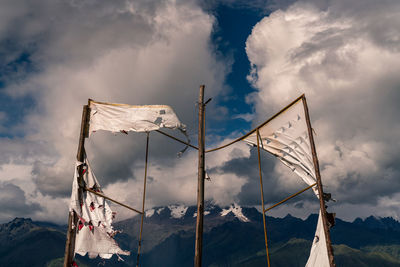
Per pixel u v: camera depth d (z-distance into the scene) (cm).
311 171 1698
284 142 1833
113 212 1647
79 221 1560
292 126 1808
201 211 1869
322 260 1502
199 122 2064
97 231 1583
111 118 1812
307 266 1588
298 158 1772
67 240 1523
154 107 1869
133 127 1817
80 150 1686
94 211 1609
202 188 1928
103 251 1571
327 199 1606
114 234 1606
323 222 1536
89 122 1788
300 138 1761
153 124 1841
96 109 1812
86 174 1656
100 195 1639
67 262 1491
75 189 1578
